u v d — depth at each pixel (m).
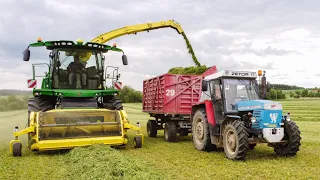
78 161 6.83
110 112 8.91
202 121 8.73
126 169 5.71
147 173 5.59
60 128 8.12
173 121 11.03
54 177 5.80
